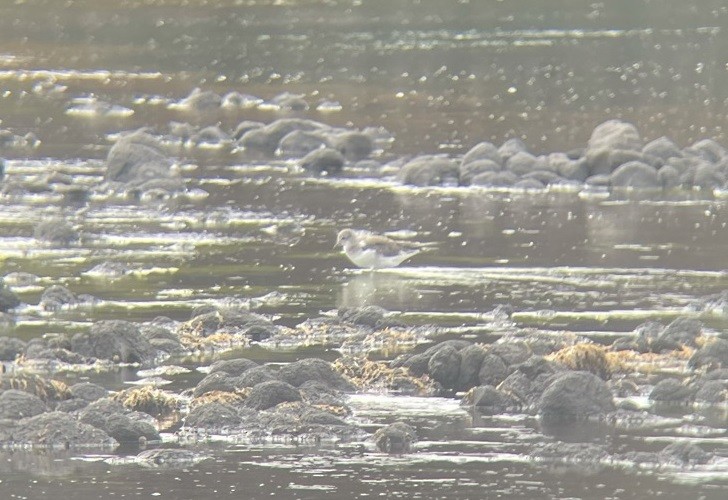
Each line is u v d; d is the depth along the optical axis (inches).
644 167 1087.0
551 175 1101.7
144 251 850.8
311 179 1121.4
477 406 548.1
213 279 776.3
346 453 494.9
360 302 724.0
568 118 1403.8
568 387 539.5
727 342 603.5
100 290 747.4
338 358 615.2
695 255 836.0
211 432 518.0
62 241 872.9
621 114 1422.2
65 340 628.4
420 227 928.9
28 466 481.4
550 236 895.7
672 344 628.4
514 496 451.2
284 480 467.2
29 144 1272.1
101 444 504.4
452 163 1110.4
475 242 878.4
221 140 1318.9
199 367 606.9
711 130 1317.7
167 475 472.1
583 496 451.2
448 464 482.9
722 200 1026.7
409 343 644.1
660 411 544.7
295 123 1299.2
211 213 971.3
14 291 729.0
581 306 713.0
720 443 503.5
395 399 562.3
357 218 960.3
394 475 471.5
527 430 519.5
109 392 559.5
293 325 679.7
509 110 1462.8
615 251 848.3
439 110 1472.7
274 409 532.1
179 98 1579.7
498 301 724.0
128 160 1084.5
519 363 577.6
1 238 887.1
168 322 670.5
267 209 993.5
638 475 471.2
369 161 1189.7
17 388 542.0
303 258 832.9
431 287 757.3
